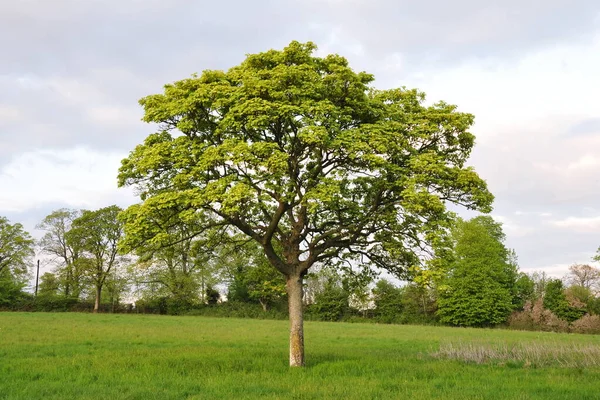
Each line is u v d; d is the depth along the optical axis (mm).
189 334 40094
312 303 83812
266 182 18656
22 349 26797
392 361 23312
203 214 20578
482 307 72125
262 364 21078
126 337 35781
